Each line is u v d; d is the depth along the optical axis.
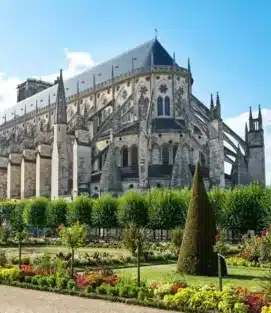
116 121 102.06
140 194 75.94
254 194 63.06
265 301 21.02
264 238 38.88
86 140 98.06
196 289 23.56
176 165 85.88
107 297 24.62
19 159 116.69
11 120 156.25
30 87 183.75
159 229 72.06
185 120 97.81
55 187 99.62
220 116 89.88
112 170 89.38
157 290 24.25
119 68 118.50
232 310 20.78
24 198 108.25
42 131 112.81
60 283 27.50
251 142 98.56
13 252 51.78
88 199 78.81
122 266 41.97
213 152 88.94
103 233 79.75
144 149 87.94
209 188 85.75
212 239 33.81
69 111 127.69
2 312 20.94
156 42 113.50
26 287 28.53
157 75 104.50
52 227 83.19
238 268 40.94
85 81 130.75
